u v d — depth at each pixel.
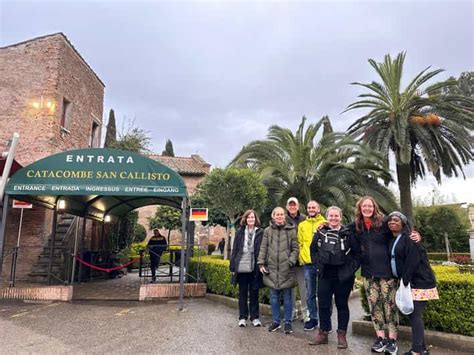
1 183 8.48
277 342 5.47
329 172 15.29
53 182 8.55
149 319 7.03
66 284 9.66
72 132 15.80
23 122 14.01
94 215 14.06
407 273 4.65
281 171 14.97
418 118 18.33
